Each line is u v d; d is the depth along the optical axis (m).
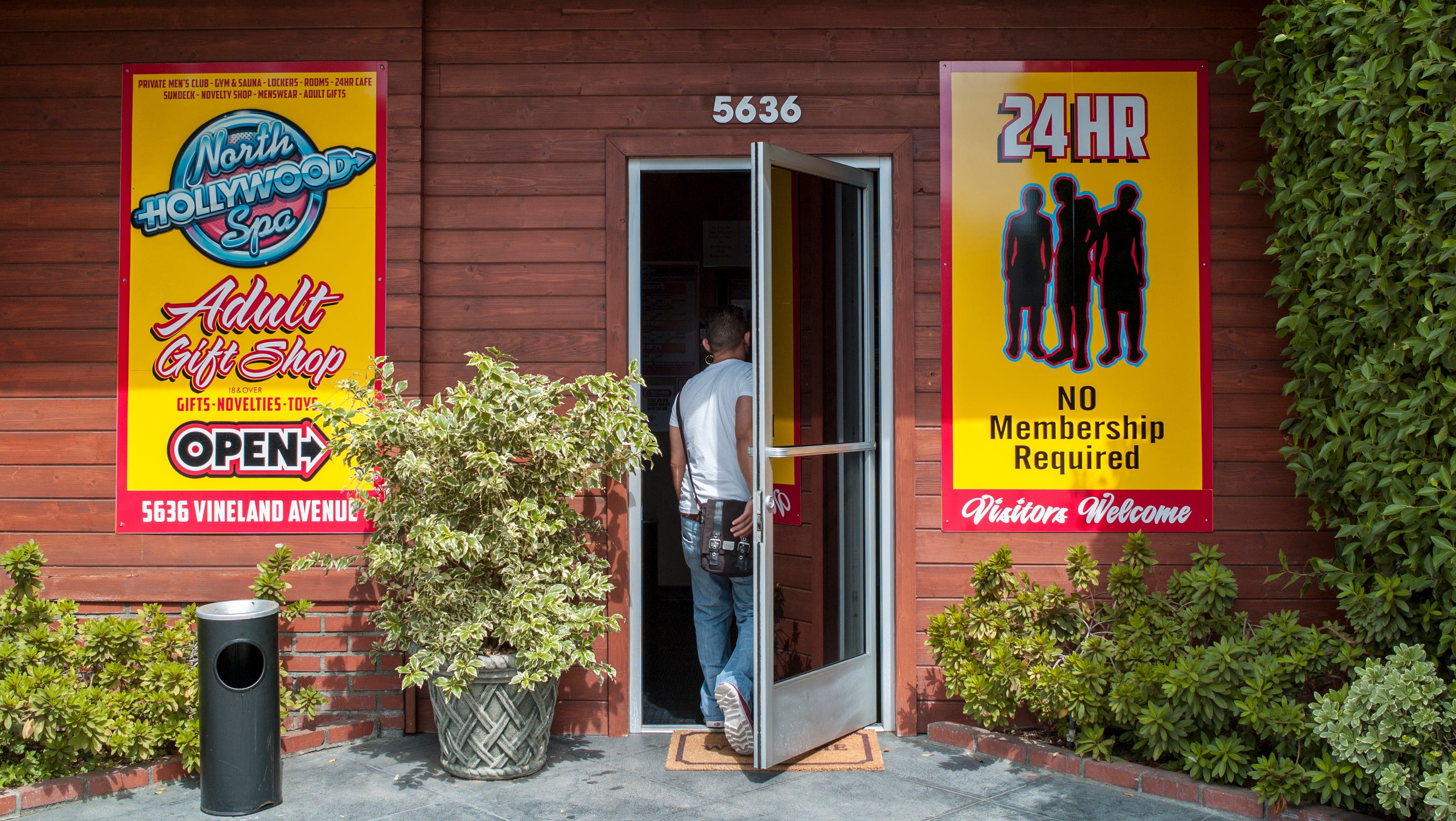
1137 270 4.44
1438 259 3.37
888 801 3.66
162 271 4.37
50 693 3.56
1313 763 3.56
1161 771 3.74
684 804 3.64
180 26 4.39
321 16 4.41
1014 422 4.43
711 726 4.43
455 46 4.46
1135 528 4.43
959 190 4.43
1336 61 3.77
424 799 3.68
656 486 7.11
